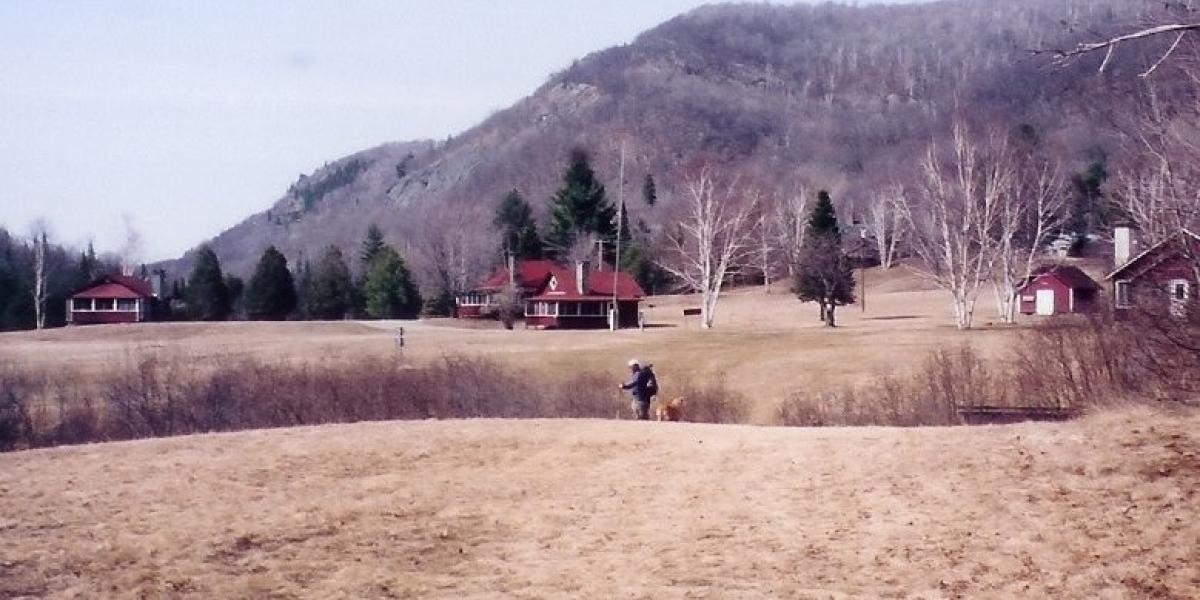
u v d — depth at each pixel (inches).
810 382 1715.1
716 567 526.3
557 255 4800.7
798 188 5108.3
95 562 529.7
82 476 714.2
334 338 2728.8
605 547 568.7
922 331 2383.1
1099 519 529.3
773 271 4785.9
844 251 3243.1
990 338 2068.2
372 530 601.3
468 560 551.2
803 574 509.4
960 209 2484.0
